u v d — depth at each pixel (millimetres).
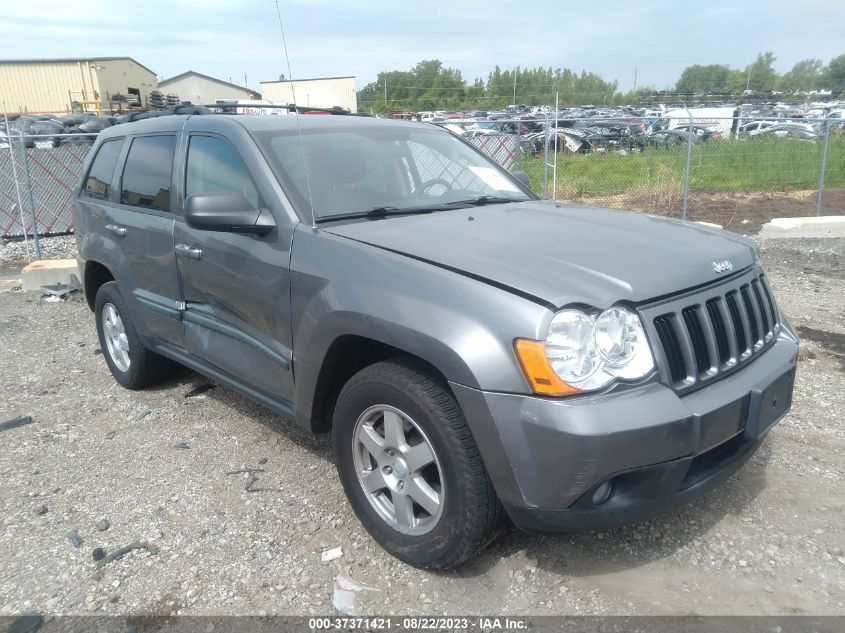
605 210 3746
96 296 5090
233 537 3158
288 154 3518
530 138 14984
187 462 3881
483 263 2656
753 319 3014
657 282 2600
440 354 2502
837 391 4566
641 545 3014
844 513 3195
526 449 2389
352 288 2830
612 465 2330
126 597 2779
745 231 11703
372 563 2949
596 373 2383
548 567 2879
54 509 3439
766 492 3385
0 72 37906
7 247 11359
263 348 3383
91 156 5113
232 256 3461
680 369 2576
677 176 13984
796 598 2666
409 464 2775
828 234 10461
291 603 2725
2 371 5512
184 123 4113
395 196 3598
